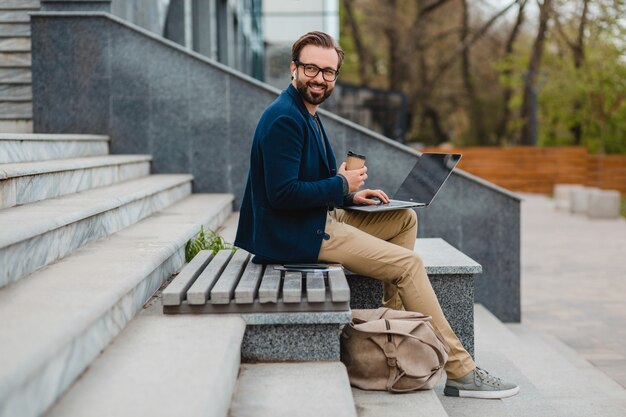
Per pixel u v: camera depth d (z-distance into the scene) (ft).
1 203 13.06
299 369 10.80
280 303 11.02
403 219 13.67
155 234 15.12
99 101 24.22
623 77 104.83
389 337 11.70
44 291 9.78
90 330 8.87
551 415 12.40
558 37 110.73
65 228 12.56
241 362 11.16
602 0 99.40
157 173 24.47
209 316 10.99
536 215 62.59
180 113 24.30
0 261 9.87
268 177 11.75
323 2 80.43
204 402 7.58
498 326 20.49
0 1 26.14
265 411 9.16
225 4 53.98
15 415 6.38
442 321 12.60
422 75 122.21
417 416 10.61
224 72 24.17
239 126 24.31
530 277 31.71
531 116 100.32
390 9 117.91
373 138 23.40
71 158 20.27
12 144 16.21
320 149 12.34
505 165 95.14
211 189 24.53
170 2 35.91
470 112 128.26
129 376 8.39
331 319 11.00
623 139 121.29
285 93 12.30
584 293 28.07
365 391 11.78
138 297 11.39
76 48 24.07
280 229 12.25
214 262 13.39
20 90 25.80
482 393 12.83
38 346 7.25
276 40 81.30
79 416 7.20
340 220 13.88
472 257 22.85
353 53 124.67
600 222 56.39
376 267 12.44
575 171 94.99
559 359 17.83
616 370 17.97
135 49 24.12
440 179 13.69
